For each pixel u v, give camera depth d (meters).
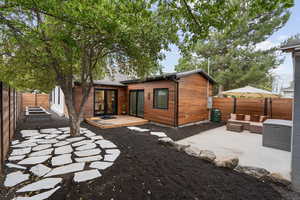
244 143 4.77
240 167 2.82
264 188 2.26
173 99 6.96
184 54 3.91
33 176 2.51
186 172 2.70
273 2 1.94
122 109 10.18
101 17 2.39
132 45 3.94
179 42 3.72
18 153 3.54
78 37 3.25
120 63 5.50
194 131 6.45
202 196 2.05
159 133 5.84
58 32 2.59
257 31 10.82
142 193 2.10
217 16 2.45
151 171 2.72
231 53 11.93
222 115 9.08
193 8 2.38
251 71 10.70
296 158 2.25
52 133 5.43
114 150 3.79
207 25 2.56
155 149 3.93
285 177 2.57
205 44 13.44
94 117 8.64
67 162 3.06
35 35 2.44
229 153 3.89
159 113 7.63
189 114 7.67
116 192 2.11
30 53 3.20
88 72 5.07
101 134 5.39
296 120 2.27
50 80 5.69
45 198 1.96
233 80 12.04
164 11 2.59
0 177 2.47
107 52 4.59
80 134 5.34
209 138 5.36
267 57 10.80
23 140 4.58
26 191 2.10
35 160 3.15
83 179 2.42
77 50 2.85
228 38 12.19
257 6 2.10
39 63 4.00
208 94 9.20
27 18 2.83
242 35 11.47
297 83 2.28
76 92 8.02
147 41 4.08
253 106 8.02
